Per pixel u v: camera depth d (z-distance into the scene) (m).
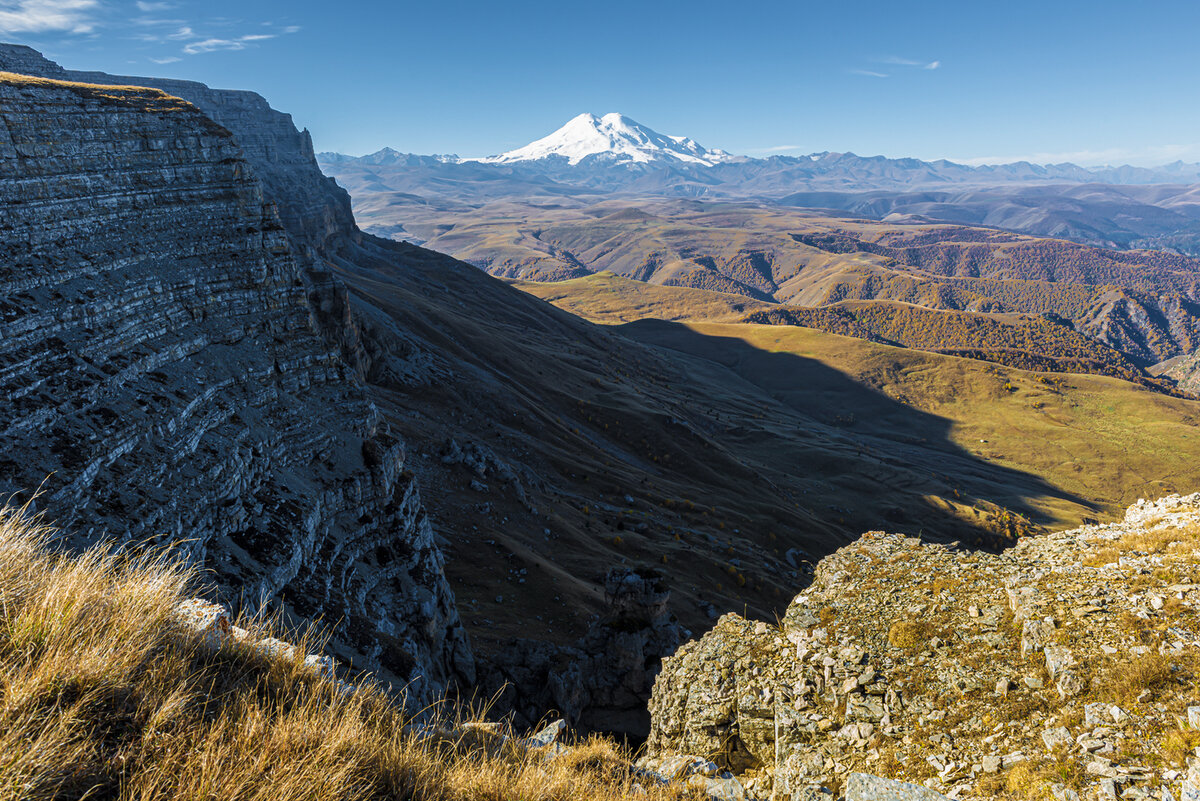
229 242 40.94
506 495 103.25
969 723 14.21
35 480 22.25
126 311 32.12
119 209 36.06
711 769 14.15
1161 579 15.66
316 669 7.96
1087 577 16.91
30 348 26.48
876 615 18.95
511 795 7.28
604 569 93.19
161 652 6.43
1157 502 20.98
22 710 4.84
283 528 30.47
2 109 31.66
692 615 91.62
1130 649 13.82
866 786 9.83
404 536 40.31
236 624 8.34
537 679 47.88
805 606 20.78
